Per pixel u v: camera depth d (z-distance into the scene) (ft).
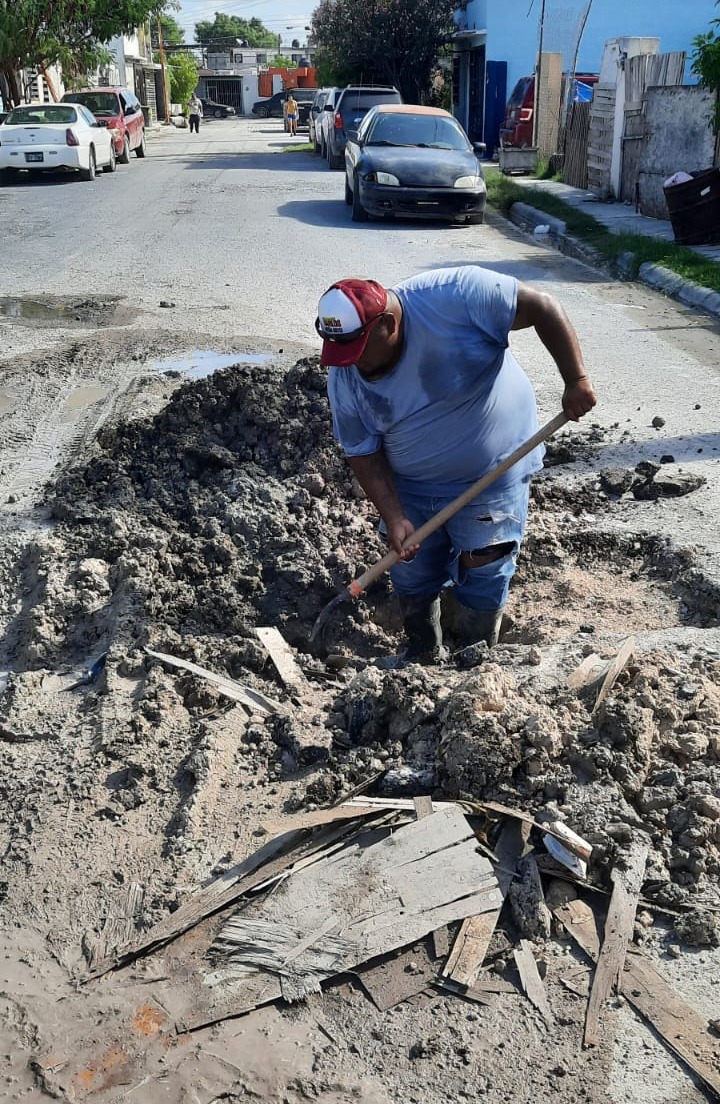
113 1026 8.61
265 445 19.02
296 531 16.84
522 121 80.18
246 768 11.59
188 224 50.75
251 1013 8.71
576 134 64.18
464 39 104.68
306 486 17.90
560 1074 8.13
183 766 11.61
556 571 16.71
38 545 16.60
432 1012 8.66
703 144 45.19
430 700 11.73
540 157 76.59
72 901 9.87
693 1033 8.43
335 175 76.13
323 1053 8.35
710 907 9.56
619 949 9.14
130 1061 8.31
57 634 14.74
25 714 12.92
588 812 10.29
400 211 49.65
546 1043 8.39
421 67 107.76
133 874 10.15
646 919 9.49
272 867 10.05
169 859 10.27
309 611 15.79
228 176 75.61
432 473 12.51
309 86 246.88
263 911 9.60
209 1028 8.59
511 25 95.91
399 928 9.34
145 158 97.04
